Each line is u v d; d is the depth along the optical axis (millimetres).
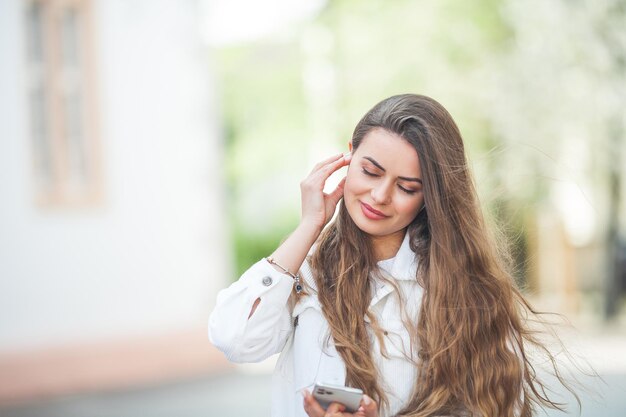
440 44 18141
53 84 12062
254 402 10055
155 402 10367
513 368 3184
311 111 23328
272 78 25250
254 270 3092
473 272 3176
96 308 12211
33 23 11953
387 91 19078
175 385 11539
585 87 16062
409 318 3133
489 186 4188
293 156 25453
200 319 13125
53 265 11906
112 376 11891
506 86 16672
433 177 3053
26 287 11648
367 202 3047
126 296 12523
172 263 12961
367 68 19406
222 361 12836
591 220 16266
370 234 3227
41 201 11852
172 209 13000
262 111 25500
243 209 24594
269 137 25422
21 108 11734
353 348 3059
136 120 12695
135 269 12617
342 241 3213
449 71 18000
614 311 15453
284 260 3115
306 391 2902
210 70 13352
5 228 11555
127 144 12617
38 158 11984
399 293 3162
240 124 25531
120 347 12070
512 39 17344
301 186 3229
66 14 12195
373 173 3041
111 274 12398
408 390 3098
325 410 2893
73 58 12273
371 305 3152
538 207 15031
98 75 12359
